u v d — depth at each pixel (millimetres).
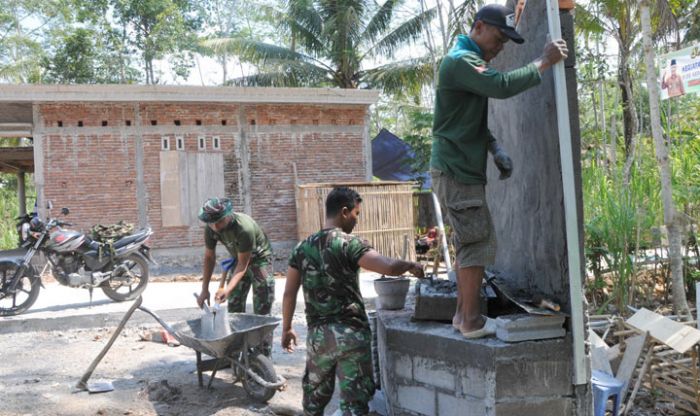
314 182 13984
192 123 13242
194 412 4762
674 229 6820
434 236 9852
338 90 13781
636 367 4895
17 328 7688
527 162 4070
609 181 8484
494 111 4668
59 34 25312
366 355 3598
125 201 12844
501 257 4688
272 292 5578
